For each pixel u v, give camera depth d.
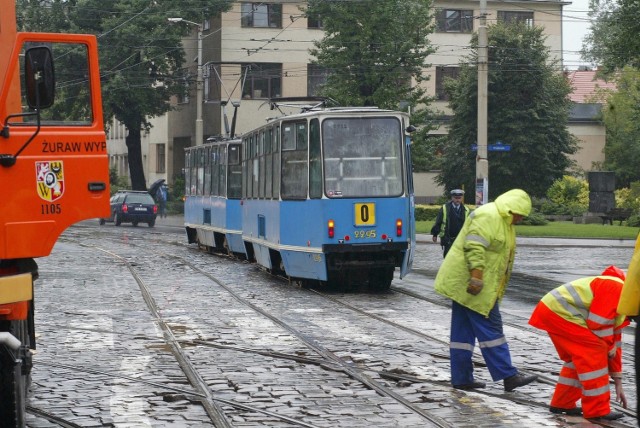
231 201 35.12
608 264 33.75
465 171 69.75
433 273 29.72
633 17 51.69
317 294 23.48
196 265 32.12
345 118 23.72
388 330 17.42
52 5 48.31
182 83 73.25
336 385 12.50
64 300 21.95
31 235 9.16
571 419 10.59
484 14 41.62
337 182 23.55
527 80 68.12
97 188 9.49
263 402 11.48
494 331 11.91
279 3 77.19
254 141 29.39
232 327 17.78
